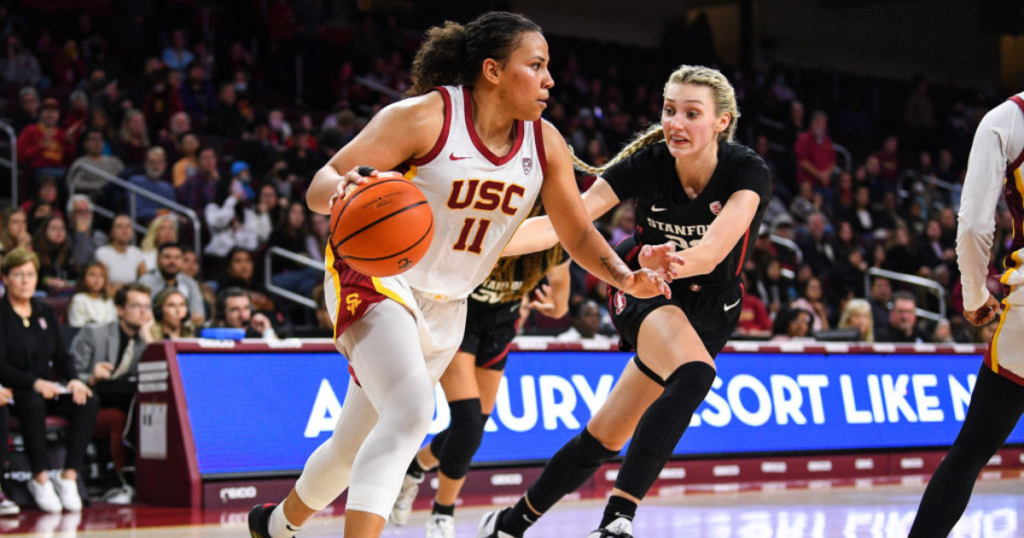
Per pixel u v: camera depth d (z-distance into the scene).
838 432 6.68
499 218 2.68
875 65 20.81
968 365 7.44
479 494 5.49
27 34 12.31
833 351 6.83
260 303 7.88
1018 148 2.78
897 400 7.00
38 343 5.46
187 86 11.65
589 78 16.59
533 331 6.42
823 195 13.72
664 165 3.24
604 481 5.91
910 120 18.58
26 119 10.07
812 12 20.05
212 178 9.68
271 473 5.10
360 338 2.54
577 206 2.80
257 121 11.57
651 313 3.14
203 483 4.94
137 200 9.26
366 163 2.46
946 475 2.82
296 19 14.17
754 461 6.30
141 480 5.29
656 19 19.33
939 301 11.88
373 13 15.92
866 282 11.12
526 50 2.55
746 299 8.63
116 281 7.70
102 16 13.37
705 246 2.89
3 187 9.73
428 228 2.34
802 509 4.82
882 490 5.75
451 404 3.92
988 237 2.79
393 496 2.38
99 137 9.45
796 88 18.31
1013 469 7.33
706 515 4.59
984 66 21.78
